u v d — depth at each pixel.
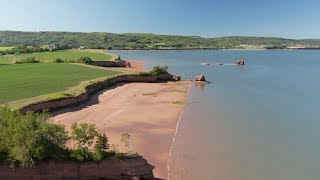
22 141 28.42
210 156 37.53
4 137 29.08
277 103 65.38
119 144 40.53
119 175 30.42
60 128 30.31
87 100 64.31
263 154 38.25
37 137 28.52
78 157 29.50
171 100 67.44
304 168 34.66
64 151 30.06
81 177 29.62
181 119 52.31
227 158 37.00
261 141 42.41
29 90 63.75
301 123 50.69
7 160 28.44
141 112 56.41
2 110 33.50
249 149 39.69
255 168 34.59
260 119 52.91
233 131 46.44
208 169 34.28
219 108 60.47
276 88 84.56
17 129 28.67
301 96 73.19
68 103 57.72
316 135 44.84
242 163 35.75
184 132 45.81
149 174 31.50
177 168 34.38
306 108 60.91
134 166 30.97
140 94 73.44
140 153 38.12
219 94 75.31
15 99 55.12
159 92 76.88
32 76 83.25
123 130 46.34
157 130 46.56
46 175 28.95
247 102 66.06
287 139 43.25
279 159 36.84
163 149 39.44
